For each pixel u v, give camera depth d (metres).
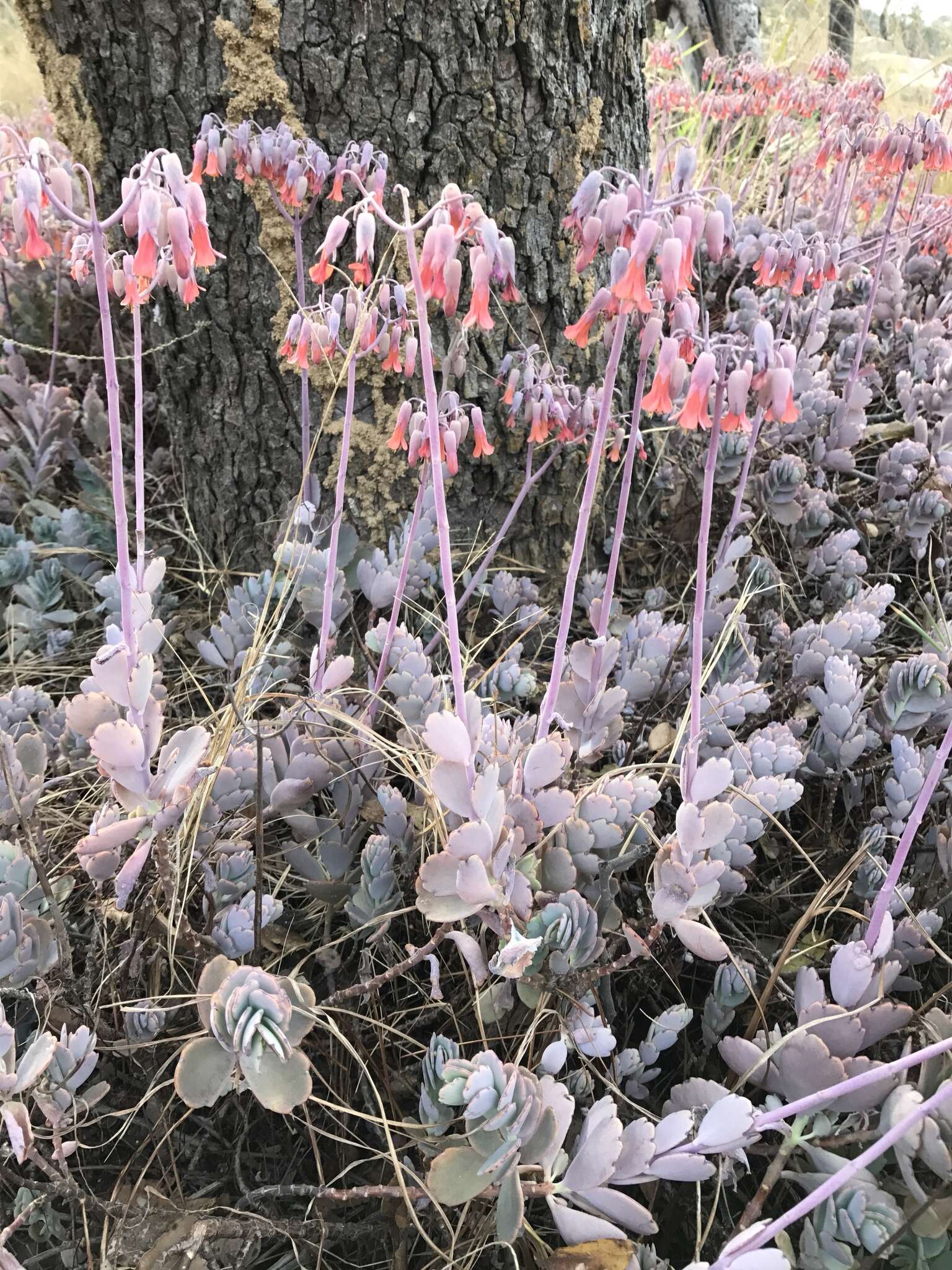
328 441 2.84
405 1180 1.72
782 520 2.97
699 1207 1.49
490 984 1.89
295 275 2.62
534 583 3.12
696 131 6.15
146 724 1.72
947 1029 1.61
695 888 1.62
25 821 1.80
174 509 3.34
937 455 3.24
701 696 2.39
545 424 2.23
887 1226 1.40
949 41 8.79
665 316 1.81
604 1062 1.88
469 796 1.61
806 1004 1.68
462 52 2.37
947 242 4.02
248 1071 1.41
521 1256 1.63
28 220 1.32
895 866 1.58
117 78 2.51
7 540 3.15
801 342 3.82
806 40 7.59
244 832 2.06
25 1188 1.59
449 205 1.45
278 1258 1.68
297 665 2.64
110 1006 1.73
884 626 2.87
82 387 3.98
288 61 2.38
